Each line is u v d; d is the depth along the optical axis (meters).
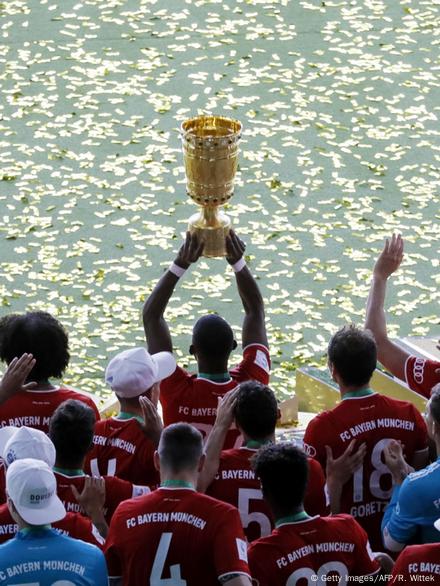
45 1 57.41
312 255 40.38
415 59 53.72
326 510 19.39
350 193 44.09
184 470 17.44
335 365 20.56
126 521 17.20
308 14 56.97
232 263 24.05
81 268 39.31
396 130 48.50
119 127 48.09
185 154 25.83
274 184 44.44
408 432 20.41
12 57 52.88
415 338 32.47
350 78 51.97
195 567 16.94
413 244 41.12
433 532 18.61
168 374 22.08
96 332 36.06
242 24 55.84
